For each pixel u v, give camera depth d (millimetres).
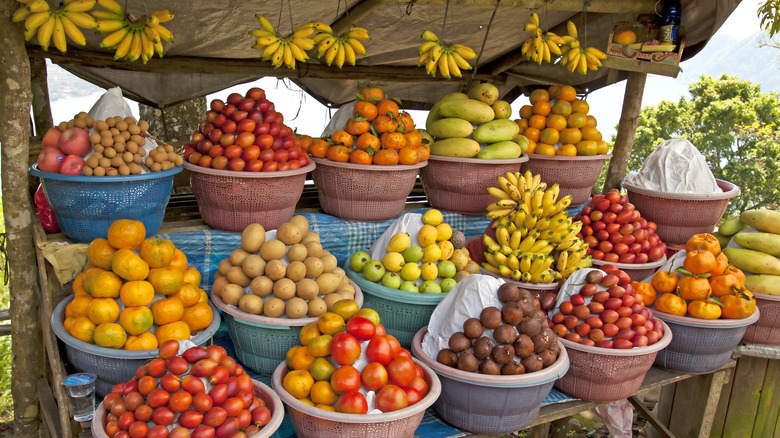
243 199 2936
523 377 2328
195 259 3006
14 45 2598
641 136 13359
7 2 2551
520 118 4047
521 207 3162
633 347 2717
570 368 2787
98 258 2363
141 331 2305
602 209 3498
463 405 2438
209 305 2670
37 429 3182
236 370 2018
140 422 1789
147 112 6312
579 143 3896
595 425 4469
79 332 2264
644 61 3990
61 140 2518
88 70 4984
